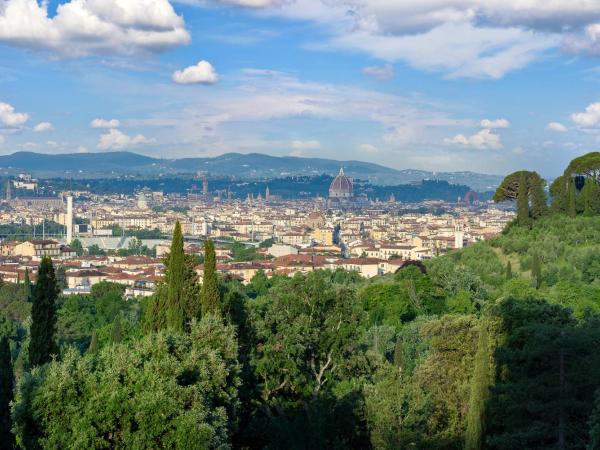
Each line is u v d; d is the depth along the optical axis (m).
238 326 96.75
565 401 71.19
